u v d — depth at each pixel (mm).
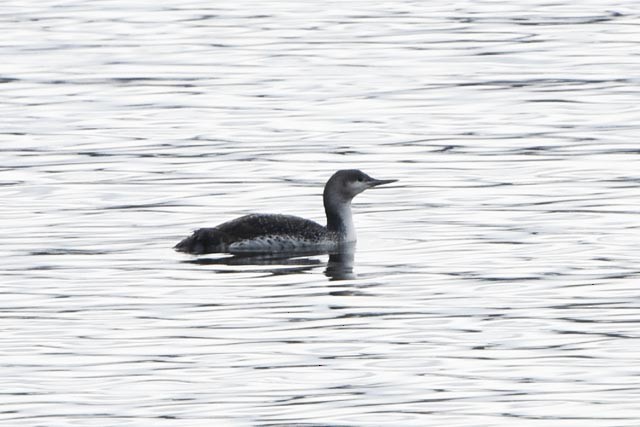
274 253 19297
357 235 20250
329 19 40438
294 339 15492
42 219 21156
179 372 14484
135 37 37906
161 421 13211
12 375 14430
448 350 15070
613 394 13766
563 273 17969
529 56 34656
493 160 24766
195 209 21781
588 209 21281
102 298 17109
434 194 22547
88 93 31234
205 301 16953
